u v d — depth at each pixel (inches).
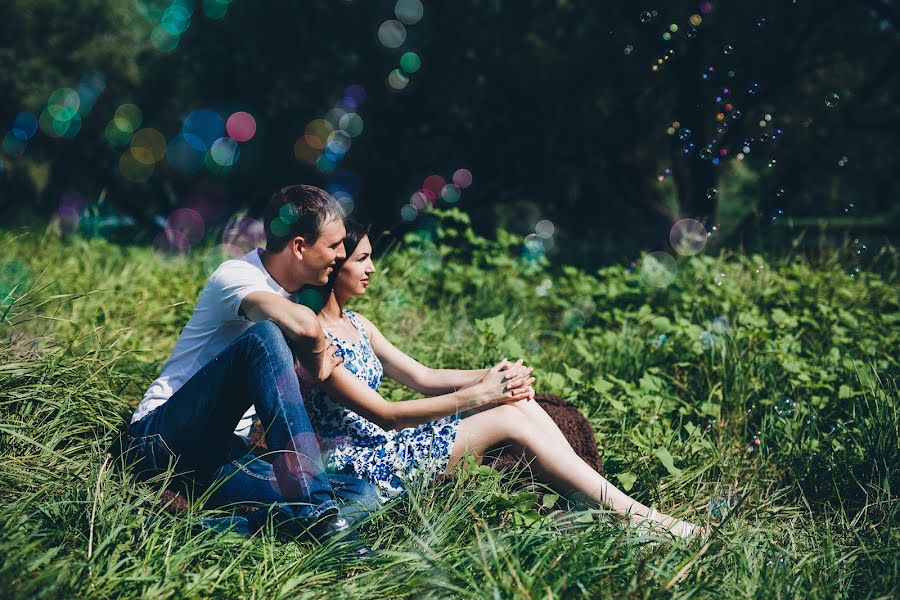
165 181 543.2
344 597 77.7
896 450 115.1
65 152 543.8
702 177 361.7
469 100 410.3
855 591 88.0
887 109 450.6
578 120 402.0
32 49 527.5
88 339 134.0
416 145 457.1
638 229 512.1
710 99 346.3
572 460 98.9
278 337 92.4
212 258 219.6
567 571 80.4
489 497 93.0
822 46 399.5
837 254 237.1
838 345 161.0
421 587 79.4
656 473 116.6
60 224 260.5
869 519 106.9
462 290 205.8
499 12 386.0
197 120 455.2
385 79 408.8
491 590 76.3
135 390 122.9
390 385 136.2
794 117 419.8
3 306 119.8
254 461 98.7
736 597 79.8
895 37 410.6
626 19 361.4
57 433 98.7
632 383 136.3
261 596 77.7
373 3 398.6
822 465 118.6
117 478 94.6
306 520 88.9
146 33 549.6
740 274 214.7
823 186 510.9
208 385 93.4
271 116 428.5
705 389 143.6
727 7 344.5
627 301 202.1
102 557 79.2
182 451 95.0
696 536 93.1
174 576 78.0
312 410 101.5
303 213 99.1
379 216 461.7
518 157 449.7
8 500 86.2
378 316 165.2
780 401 135.7
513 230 623.2
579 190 515.8
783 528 102.8
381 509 91.0
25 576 73.0
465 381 113.0
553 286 227.6
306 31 406.3
